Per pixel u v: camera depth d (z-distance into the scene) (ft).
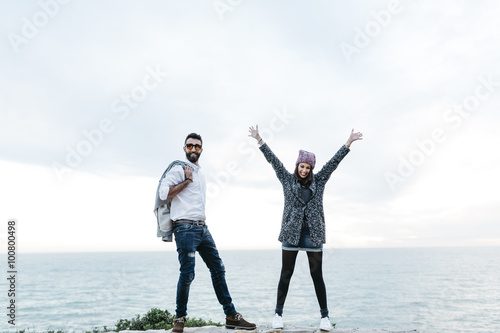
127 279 366.02
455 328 117.60
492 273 414.82
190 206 14.90
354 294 231.50
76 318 134.10
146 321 22.95
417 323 127.85
